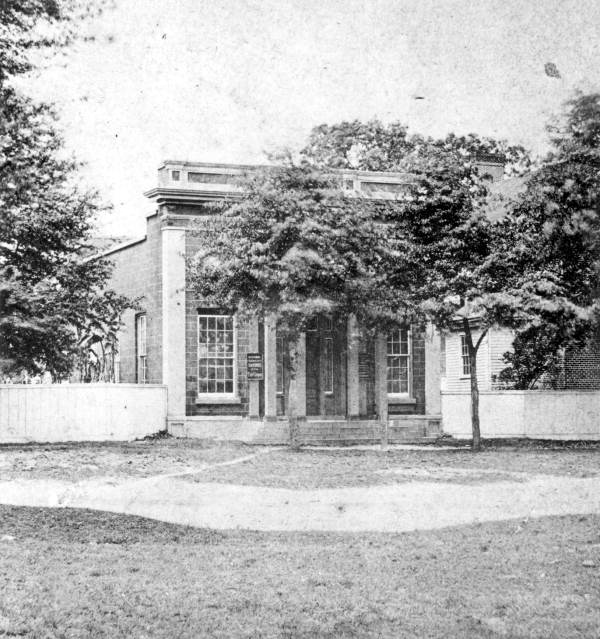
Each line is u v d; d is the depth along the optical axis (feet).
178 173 87.76
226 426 87.76
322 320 91.71
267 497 49.16
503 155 102.12
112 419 84.84
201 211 88.43
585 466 63.67
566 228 78.59
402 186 86.63
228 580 31.37
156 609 27.73
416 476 57.62
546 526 41.34
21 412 84.43
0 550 35.68
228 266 75.00
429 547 37.11
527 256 79.10
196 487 52.31
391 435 91.15
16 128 70.33
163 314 87.97
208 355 88.63
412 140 102.53
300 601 28.76
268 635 25.41
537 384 101.19
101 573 32.24
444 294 78.79
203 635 25.34
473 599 29.04
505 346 106.32
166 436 86.48
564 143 81.46
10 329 80.18
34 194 77.00
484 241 79.15
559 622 26.61
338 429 89.20
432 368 94.48
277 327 77.92
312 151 79.10
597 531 40.01
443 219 78.79
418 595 29.58
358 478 56.44
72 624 26.20
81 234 83.41
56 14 62.39
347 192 85.87
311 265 74.84
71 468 59.41
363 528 41.45
